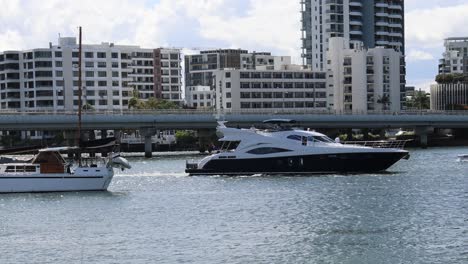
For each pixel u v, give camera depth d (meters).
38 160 104.88
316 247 68.25
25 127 182.25
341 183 111.75
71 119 185.62
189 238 72.88
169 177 125.75
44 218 85.06
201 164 126.25
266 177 120.94
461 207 88.06
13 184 103.88
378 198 96.00
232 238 72.50
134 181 120.56
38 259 65.75
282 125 130.62
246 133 124.19
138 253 67.19
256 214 85.31
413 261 63.03
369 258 64.19
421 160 163.12
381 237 71.69
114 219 83.81
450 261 62.78
